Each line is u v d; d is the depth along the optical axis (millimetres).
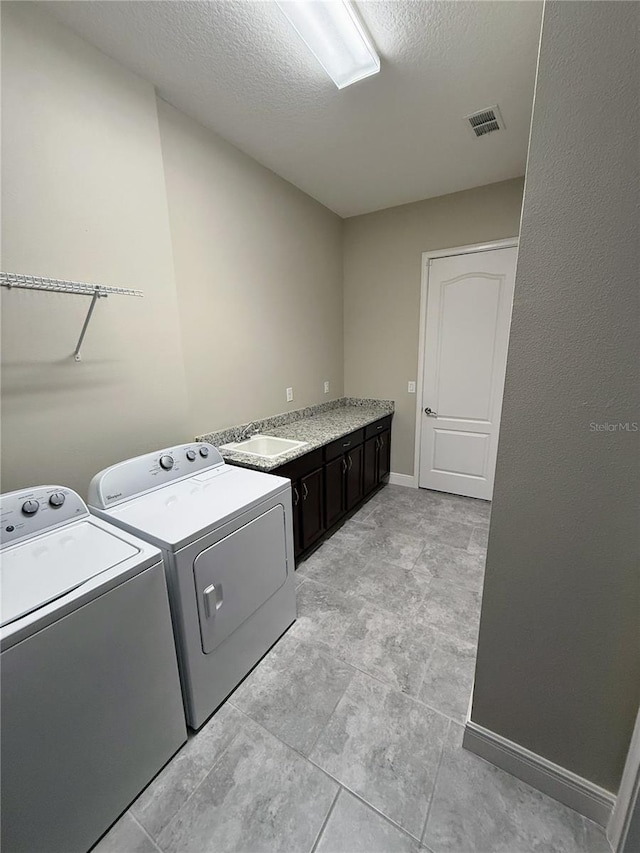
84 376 1630
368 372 3764
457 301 3182
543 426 945
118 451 1803
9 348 1387
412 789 1172
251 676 1597
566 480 947
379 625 1880
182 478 1798
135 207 1753
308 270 3133
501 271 2963
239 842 1060
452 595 2102
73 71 1466
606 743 1034
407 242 3297
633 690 968
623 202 768
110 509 1465
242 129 2125
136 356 1836
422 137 2215
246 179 2410
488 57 1614
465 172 2668
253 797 1163
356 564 2420
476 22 1445
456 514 3127
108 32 1459
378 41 1531
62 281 1422
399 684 1545
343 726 1376
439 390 3426
